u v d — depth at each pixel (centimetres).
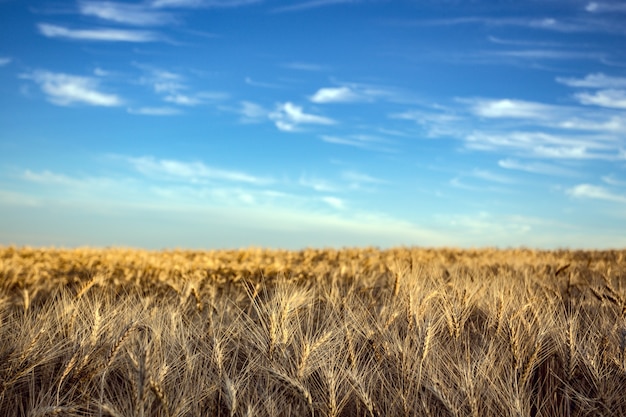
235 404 400
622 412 442
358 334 568
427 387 424
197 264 1385
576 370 489
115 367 488
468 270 1138
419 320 572
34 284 1022
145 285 1048
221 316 628
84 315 611
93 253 1808
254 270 1186
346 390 450
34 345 470
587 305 767
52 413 395
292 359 490
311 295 771
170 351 489
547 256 1852
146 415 384
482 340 578
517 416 405
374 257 1758
